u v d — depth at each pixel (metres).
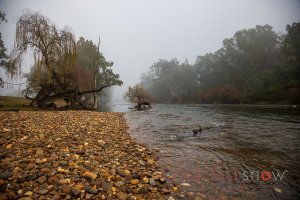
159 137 9.70
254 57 65.69
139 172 4.87
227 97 63.94
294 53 50.09
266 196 3.90
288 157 6.28
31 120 10.59
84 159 5.26
